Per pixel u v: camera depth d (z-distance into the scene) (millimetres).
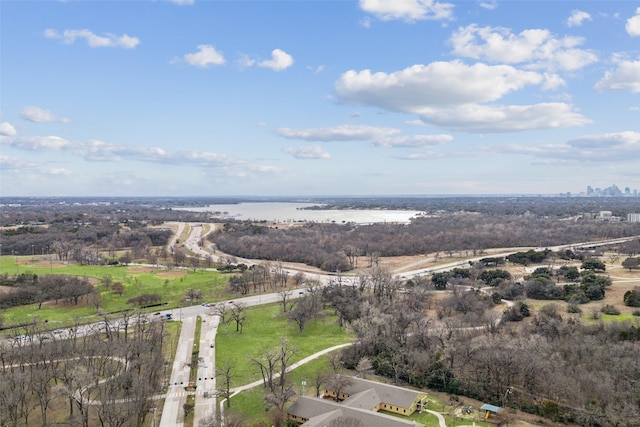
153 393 129125
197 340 177750
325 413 110875
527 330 167125
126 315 179500
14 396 113688
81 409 110188
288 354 160250
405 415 119062
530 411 122250
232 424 110562
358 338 163250
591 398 120938
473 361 140000
